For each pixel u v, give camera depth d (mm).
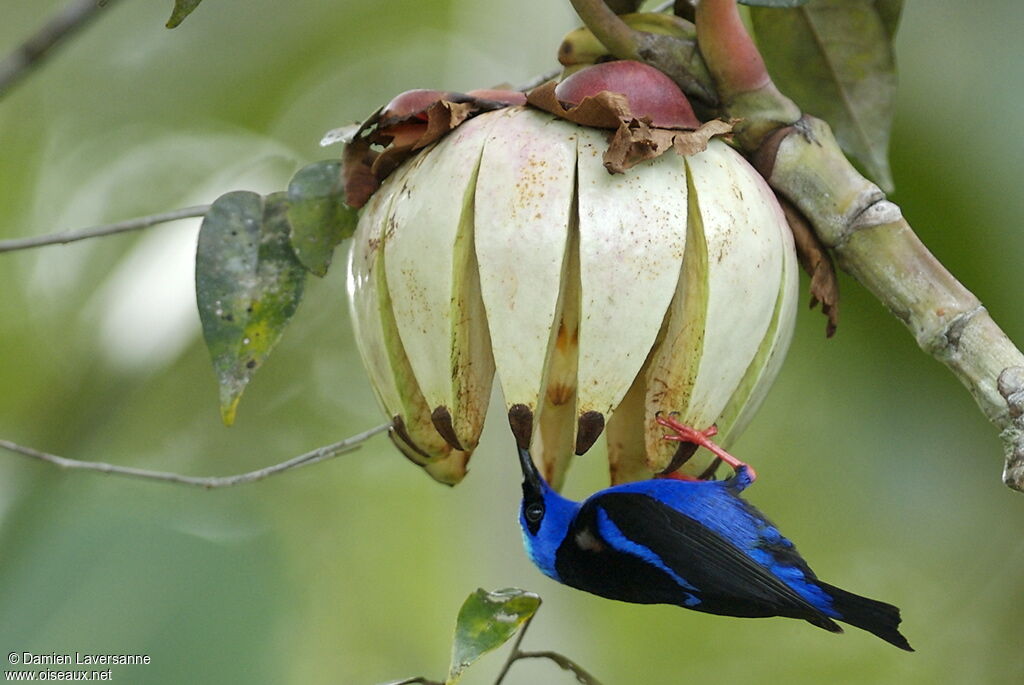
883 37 2898
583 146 2838
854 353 2977
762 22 2900
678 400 2844
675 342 2842
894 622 2895
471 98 2852
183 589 2875
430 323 2840
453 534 3070
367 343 2859
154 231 2984
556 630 3041
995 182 2936
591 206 2832
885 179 2902
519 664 3043
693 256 2840
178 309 2973
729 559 2896
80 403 3014
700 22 2852
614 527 2908
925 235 2939
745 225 2838
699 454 2865
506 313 2830
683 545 2900
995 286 2936
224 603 2875
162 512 2889
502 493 3029
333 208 2885
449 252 2838
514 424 2828
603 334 2830
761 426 3082
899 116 2941
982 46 2941
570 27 3053
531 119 2842
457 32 3092
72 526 2885
